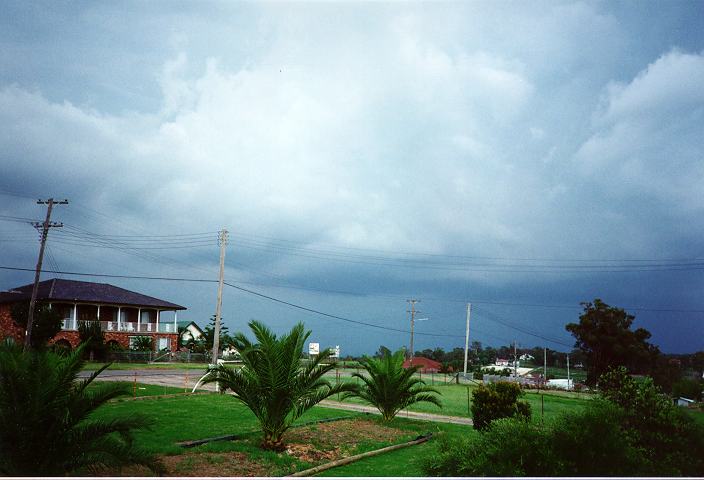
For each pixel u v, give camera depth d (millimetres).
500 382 20406
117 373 40625
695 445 9242
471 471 8562
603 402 9594
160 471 9719
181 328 82062
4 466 8977
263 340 14664
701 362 64875
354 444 16453
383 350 22953
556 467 8289
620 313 57688
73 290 57719
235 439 15562
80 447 9484
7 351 9688
